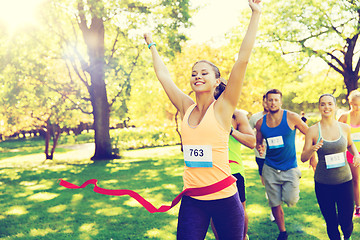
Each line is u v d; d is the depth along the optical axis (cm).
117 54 1658
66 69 1812
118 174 1080
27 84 1636
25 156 2369
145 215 568
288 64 1989
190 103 256
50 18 1554
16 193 831
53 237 476
